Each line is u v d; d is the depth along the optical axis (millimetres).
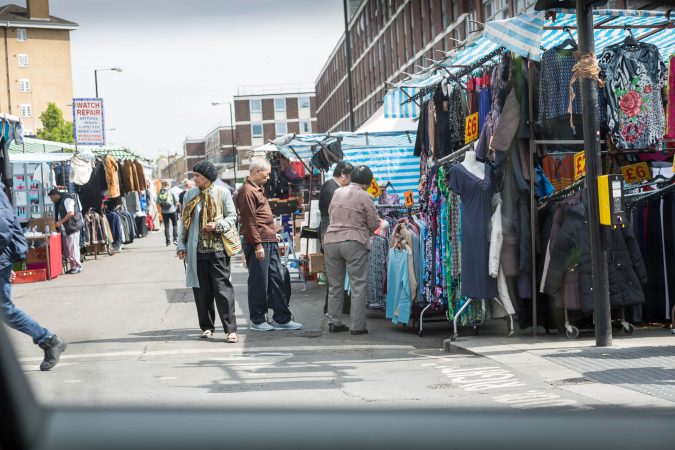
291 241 14195
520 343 7379
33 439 604
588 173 6863
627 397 4645
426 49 40062
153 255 23578
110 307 11805
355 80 63938
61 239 18141
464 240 7680
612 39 9008
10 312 6164
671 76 7879
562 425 667
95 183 22641
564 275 7387
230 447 602
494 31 7242
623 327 7711
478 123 8547
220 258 8484
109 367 6656
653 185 8672
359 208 8961
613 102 7754
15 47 97812
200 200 8492
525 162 7641
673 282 7777
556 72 7512
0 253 6289
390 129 14867
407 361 6836
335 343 8266
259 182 9406
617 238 7289
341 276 9125
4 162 11383
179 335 8914
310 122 112250
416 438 625
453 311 8055
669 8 7410
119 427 631
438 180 8266
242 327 9695
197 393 5297
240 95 111188
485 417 682
